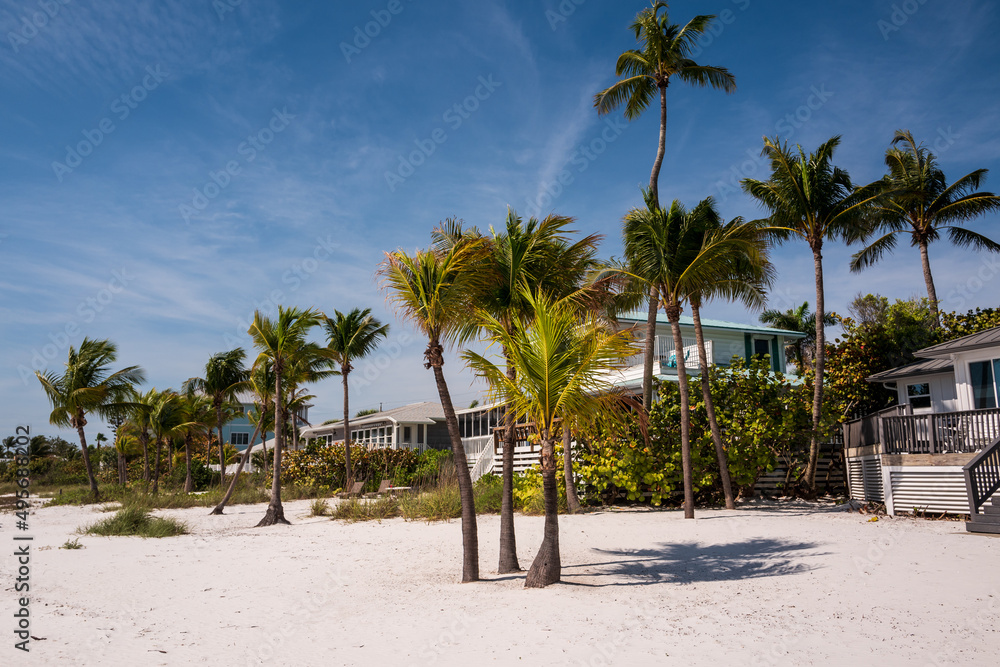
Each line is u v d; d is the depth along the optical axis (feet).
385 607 27.45
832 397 72.43
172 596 30.66
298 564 39.09
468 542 32.89
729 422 65.98
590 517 58.90
